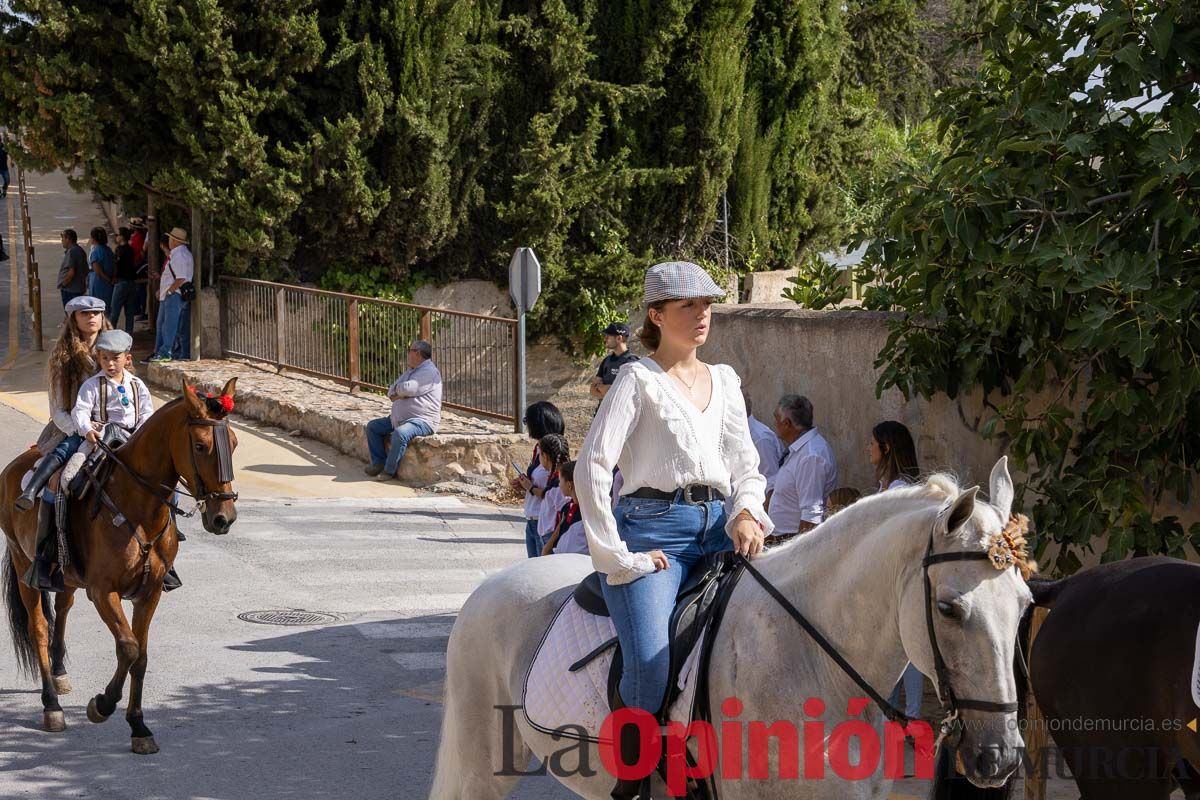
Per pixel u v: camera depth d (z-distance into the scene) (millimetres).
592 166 21172
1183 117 6055
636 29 21594
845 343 9047
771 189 23797
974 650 3408
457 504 15586
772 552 4285
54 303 25734
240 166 19141
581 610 4555
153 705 8266
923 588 3561
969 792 4180
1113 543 6457
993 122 7121
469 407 17656
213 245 20609
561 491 9656
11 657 9211
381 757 7441
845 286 10547
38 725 7832
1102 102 6703
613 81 21812
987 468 7828
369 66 19391
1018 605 3473
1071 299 6793
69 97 18172
